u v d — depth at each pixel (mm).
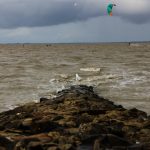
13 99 27156
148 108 23156
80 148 10625
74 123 14414
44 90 32125
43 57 87500
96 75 44125
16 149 10461
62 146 10422
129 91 30609
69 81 38969
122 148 10375
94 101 21359
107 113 17406
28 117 16109
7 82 37812
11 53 117625
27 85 35469
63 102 20859
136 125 14445
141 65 58875
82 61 70250
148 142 11742
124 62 66375
